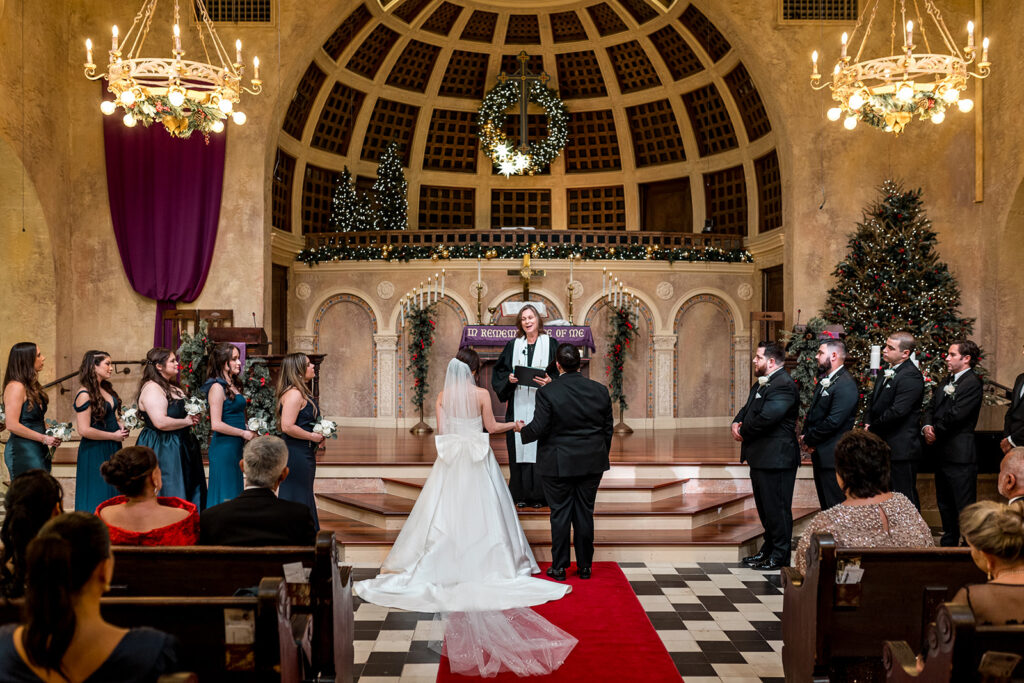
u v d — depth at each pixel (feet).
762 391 21.02
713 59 42.55
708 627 16.70
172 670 6.72
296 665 9.55
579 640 15.47
